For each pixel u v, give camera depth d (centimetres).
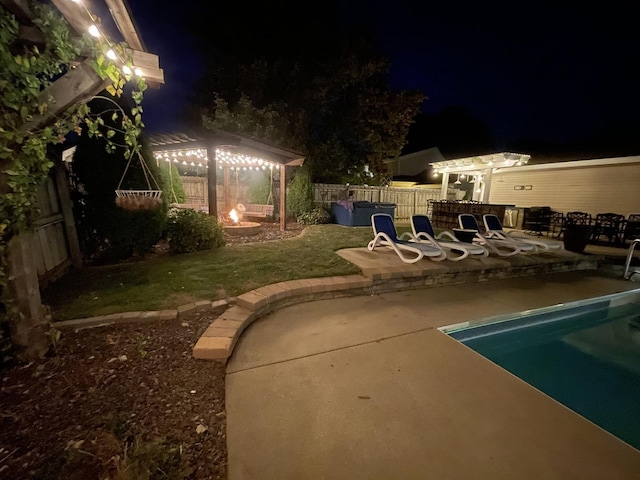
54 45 236
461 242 724
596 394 308
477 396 254
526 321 464
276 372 274
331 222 1195
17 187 231
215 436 197
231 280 454
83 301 354
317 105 1502
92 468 158
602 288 607
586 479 180
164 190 591
